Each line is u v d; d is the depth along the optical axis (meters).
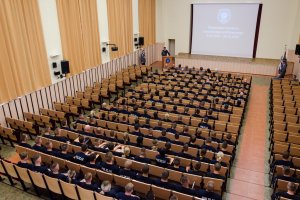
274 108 11.74
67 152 7.93
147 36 22.88
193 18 23.05
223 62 21.28
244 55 22.39
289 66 20.14
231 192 7.55
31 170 6.39
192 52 24.12
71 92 14.48
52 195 6.64
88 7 15.04
